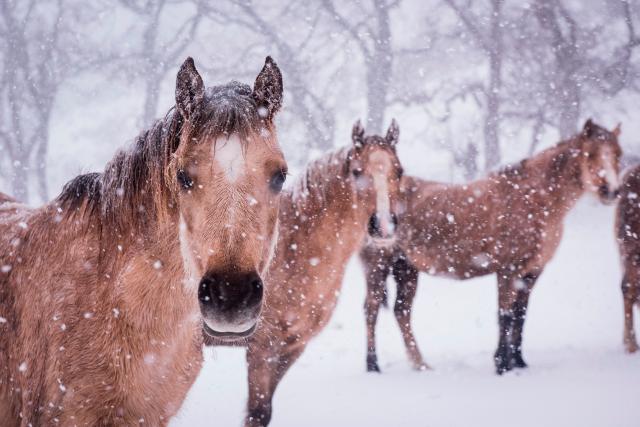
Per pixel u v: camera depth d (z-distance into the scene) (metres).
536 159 7.04
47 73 25.72
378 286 6.75
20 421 2.61
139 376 2.43
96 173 2.79
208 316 2.03
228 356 6.92
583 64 24.08
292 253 4.57
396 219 5.01
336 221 4.73
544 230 6.83
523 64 25.20
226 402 5.23
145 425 2.50
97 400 2.37
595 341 7.13
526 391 5.34
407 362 6.70
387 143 5.16
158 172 2.41
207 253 2.08
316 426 4.63
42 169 24.36
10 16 25.50
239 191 2.10
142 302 2.41
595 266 11.79
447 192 7.31
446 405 5.05
